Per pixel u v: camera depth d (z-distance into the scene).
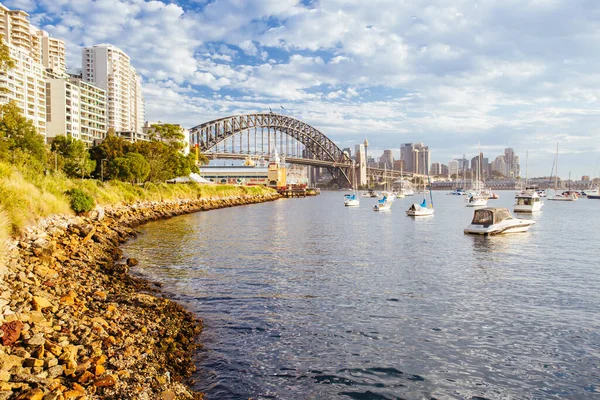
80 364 10.84
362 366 14.01
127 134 163.50
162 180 101.12
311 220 71.81
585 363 14.34
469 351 15.25
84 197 43.53
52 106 150.62
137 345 13.48
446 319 18.52
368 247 39.28
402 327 17.50
